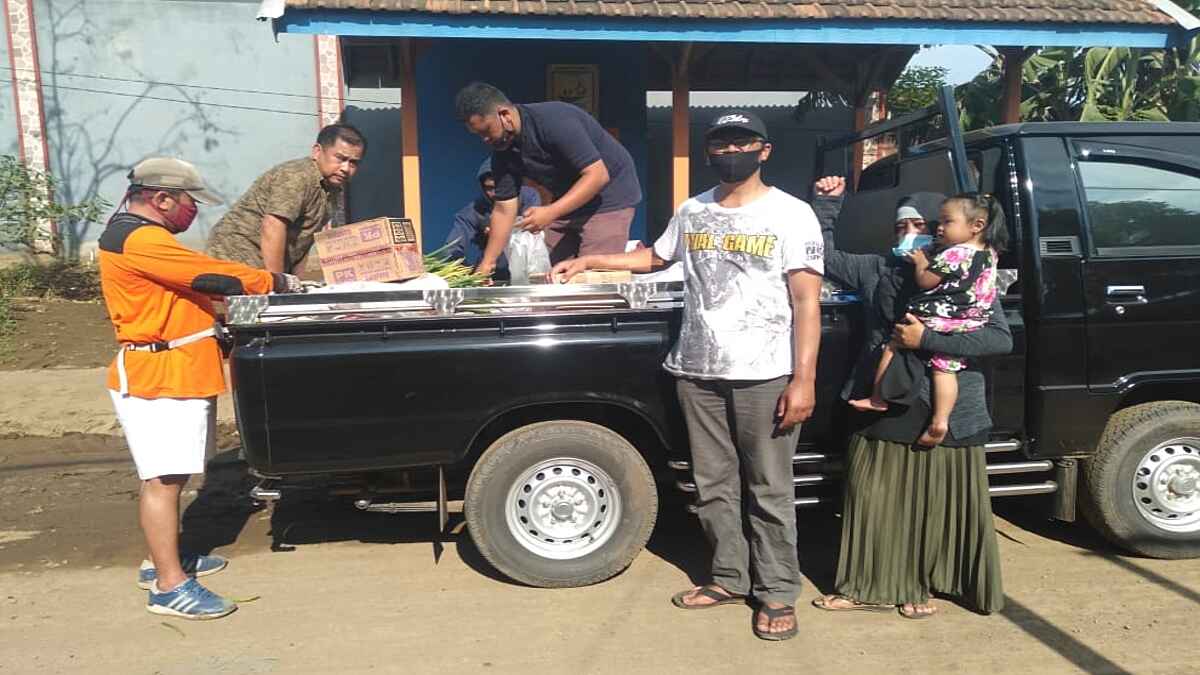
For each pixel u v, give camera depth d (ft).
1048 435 13.10
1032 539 14.87
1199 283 13.28
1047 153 13.20
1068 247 13.01
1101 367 13.15
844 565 12.39
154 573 13.12
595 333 12.37
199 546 14.79
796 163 42.83
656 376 12.50
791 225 11.08
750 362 11.22
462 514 15.16
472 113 14.05
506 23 23.16
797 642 11.53
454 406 12.14
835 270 13.03
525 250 14.47
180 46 40.88
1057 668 10.83
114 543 14.90
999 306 11.64
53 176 40.68
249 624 12.01
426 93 29.68
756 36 24.18
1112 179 13.37
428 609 12.42
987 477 12.99
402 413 12.03
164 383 11.82
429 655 11.17
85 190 41.16
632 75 30.30
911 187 14.78
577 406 13.11
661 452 13.65
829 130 42.57
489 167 18.51
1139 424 13.32
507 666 10.91
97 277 37.63
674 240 12.69
